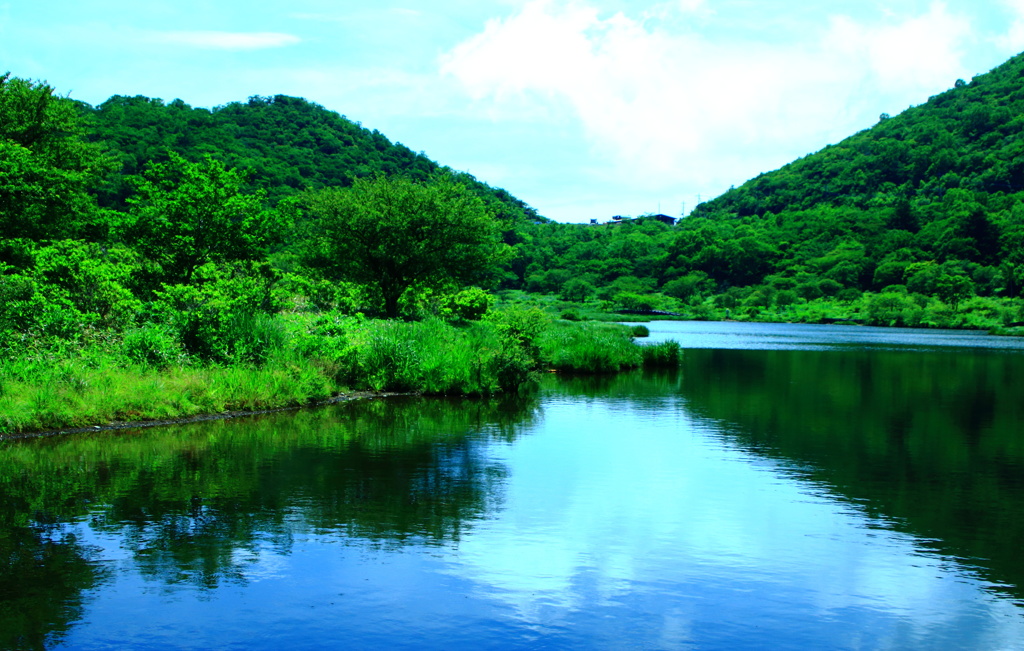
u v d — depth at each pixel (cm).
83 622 527
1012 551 697
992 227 12069
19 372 1217
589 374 2345
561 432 1262
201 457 1015
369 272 3319
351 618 542
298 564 637
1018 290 10262
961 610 572
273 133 11188
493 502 827
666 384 2073
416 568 635
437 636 520
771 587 611
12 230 2105
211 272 1800
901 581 626
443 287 3584
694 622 547
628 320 9738
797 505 837
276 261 3409
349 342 1738
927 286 10669
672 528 750
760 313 11150
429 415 1421
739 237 16062
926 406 1661
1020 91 18888
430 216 3266
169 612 545
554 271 14375
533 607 567
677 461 1049
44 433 1129
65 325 1407
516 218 15875
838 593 602
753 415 1495
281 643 504
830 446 1174
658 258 15200
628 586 608
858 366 2822
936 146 18075
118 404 1226
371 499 827
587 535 724
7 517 744
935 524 774
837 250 13888
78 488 848
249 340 1608
